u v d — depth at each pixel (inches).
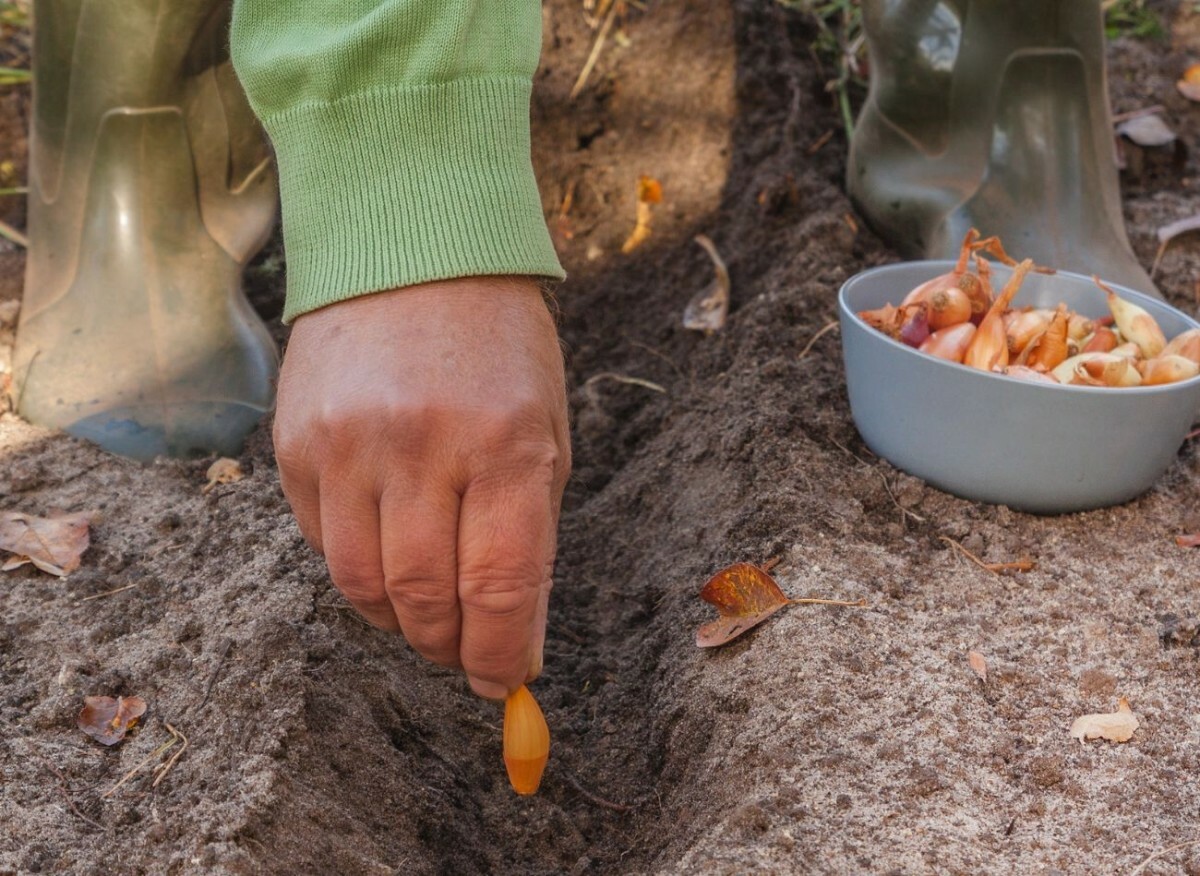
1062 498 35.7
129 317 41.2
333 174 27.9
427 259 27.2
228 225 42.7
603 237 51.1
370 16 27.6
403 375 26.2
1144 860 29.1
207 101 41.4
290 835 29.5
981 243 37.4
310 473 26.8
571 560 38.6
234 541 36.1
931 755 30.8
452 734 33.4
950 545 35.5
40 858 29.7
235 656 32.7
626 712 34.3
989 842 29.4
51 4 39.8
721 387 40.9
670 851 30.5
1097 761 30.9
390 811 31.0
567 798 32.7
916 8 43.6
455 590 26.7
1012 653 33.0
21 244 48.6
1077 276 38.9
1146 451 35.2
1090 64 42.9
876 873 28.7
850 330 36.8
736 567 33.4
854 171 47.6
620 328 47.3
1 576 35.9
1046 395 34.3
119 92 40.5
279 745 30.5
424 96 27.7
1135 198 51.0
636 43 54.6
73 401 40.4
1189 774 30.7
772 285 43.8
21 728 32.2
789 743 30.9
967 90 43.5
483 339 26.8
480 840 31.7
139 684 33.0
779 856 28.9
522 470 26.3
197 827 29.5
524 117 28.5
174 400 40.4
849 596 33.8
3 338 43.2
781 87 53.1
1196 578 34.8
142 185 41.4
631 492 39.9
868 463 37.3
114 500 38.1
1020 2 42.2
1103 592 34.4
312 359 27.1
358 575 26.9
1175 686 32.4
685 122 52.9
